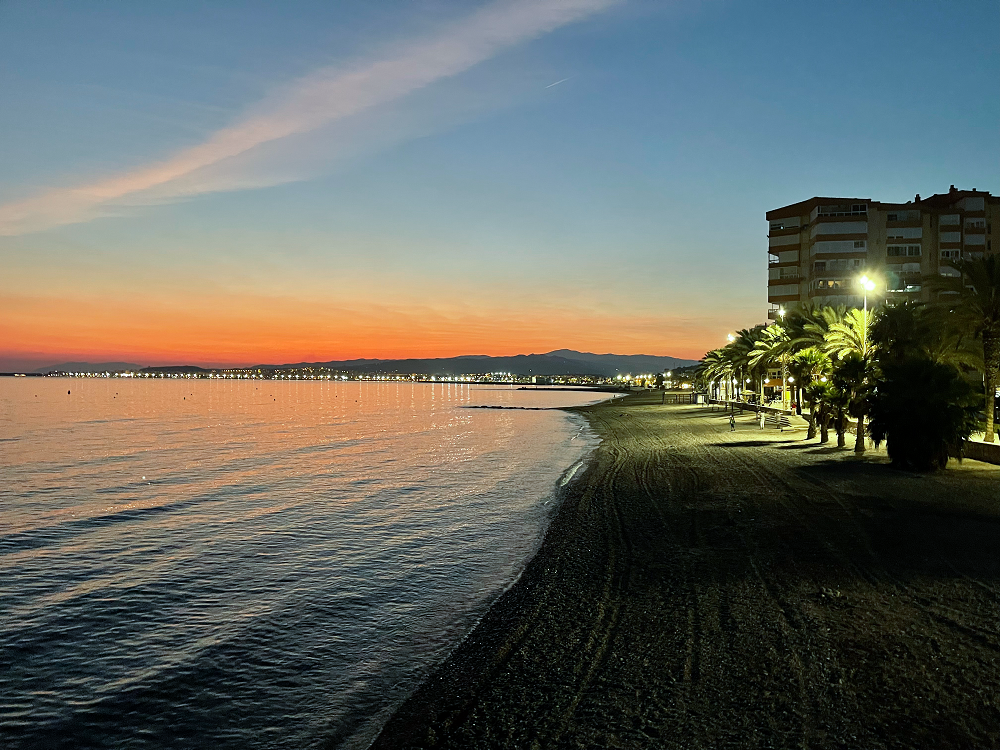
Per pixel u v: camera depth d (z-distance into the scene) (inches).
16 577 621.3
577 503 840.3
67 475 1401.3
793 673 307.7
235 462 1621.6
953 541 536.7
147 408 4778.5
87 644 448.5
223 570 626.5
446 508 916.6
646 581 480.1
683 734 259.9
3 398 6486.2
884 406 952.3
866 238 2869.1
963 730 250.4
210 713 344.8
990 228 3112.7
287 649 423.8
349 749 296.7
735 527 628.4
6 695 372.5
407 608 490.6
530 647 375.2
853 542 545.0
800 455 1167.0
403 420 3484.3
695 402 3796.8
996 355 1100.5
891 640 339.9
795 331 1860.2
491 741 273.0
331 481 1254.3
